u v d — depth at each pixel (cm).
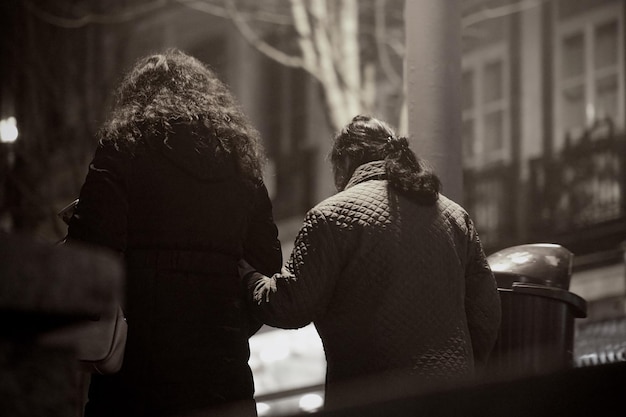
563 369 286
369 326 570
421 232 582
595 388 284
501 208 3647
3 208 2961
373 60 3334
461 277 592
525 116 3666
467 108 3812
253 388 551
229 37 4225
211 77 580
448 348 572
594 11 3575
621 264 3272
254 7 3722
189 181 546
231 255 558
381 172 599
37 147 3152
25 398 230
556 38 3641
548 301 701
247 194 570
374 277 573
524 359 695
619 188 3394
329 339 583
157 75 569
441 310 577
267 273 596
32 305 229
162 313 527
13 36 3319
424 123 780
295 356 2356
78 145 3216
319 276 570
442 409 284
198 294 536
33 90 3303
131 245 537
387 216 579
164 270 533
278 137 4169
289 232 4084
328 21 2808
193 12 4047
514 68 3712
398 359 566
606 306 3272
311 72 2788
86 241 519
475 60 3812
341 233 575
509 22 3731
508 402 284
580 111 3572
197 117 556
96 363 469
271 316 571
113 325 464
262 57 4159
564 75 3625
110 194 528
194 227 543
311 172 4066
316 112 4066
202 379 526
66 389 235
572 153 3531
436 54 784
